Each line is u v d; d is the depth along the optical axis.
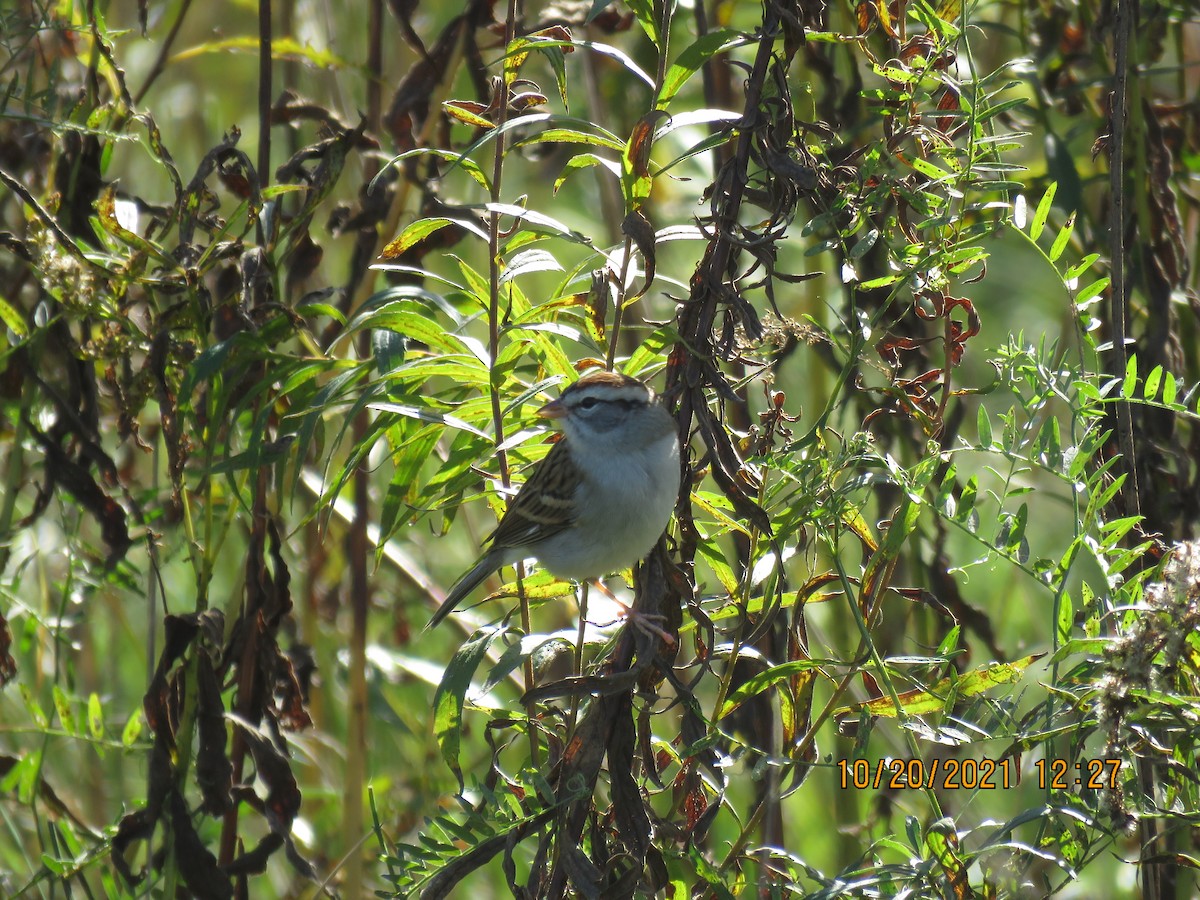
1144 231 7.56
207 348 6.80
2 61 8.70
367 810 8.64
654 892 5.72
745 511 5.48
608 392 6.18
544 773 5.80
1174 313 7.67
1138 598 5.52
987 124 6.25
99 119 7.08
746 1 10.38
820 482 5.71
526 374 7.34
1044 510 11.14
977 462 10.62
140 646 9.77
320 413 6.11
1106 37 7.98
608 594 7.09
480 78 7.82
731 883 6.35
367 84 8.84
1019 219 5.66
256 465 6.30
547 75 11.20
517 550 7.00
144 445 7.25
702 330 5.46
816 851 9.53
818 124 5.67
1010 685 6.95
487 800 5.50
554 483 6.59
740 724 7.45
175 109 11.37
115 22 11.46
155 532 7.77
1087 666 5.50
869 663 5.79
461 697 5.81
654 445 6.32
